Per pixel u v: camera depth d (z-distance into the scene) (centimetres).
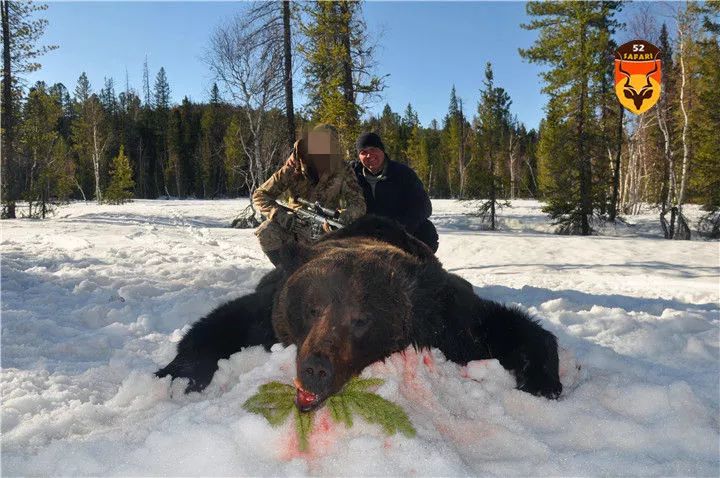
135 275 865
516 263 1462
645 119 4191
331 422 262
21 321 534
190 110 9812
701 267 1359
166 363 435
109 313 594
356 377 300
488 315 373
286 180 596
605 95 3438
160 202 6550
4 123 2866
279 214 576
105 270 901
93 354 462
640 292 948
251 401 271
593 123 3456
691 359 462
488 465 257
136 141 9425
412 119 11594
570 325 577
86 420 299
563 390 362
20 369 396
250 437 254
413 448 247
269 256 603
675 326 555
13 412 308
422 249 416
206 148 8862
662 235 3328
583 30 3303
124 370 400
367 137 652
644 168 5053
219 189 9044
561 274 1244
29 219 2725
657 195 4481
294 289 316
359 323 297
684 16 3156
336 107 2478
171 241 1492
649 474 260
